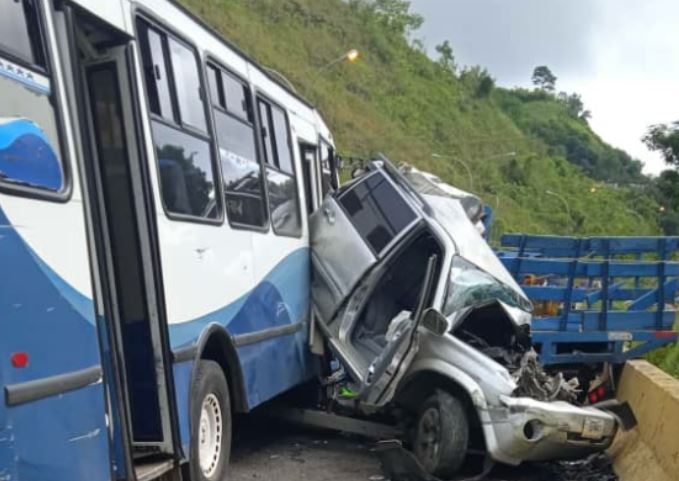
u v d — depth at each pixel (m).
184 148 6.04
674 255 10.55
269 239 8.00
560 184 86.19
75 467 4.11
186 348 5.75
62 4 4.44
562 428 7.25
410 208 8.79
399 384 7.80
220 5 49.91
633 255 11.55
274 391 7.95
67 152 4.29
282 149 8.87
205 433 6.27
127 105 5.27
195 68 6.43
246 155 7.55
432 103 76.25
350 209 9.33
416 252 9.06
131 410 5.39
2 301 3.63
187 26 6.37
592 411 7.52
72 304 4.20
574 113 132.88
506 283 8.35
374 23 75.94
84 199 4.40
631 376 9.24
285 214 8.69
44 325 3.94
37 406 3.83
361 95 63.69
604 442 7.54
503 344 8.42
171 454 5.38
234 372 6.87
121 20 5.19
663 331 10.00
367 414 8.50
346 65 63.94
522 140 90.12
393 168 9.23
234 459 8.11
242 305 7.11
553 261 9.86
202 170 6.38
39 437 3.83
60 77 4.32
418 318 7.57
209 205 6.46
